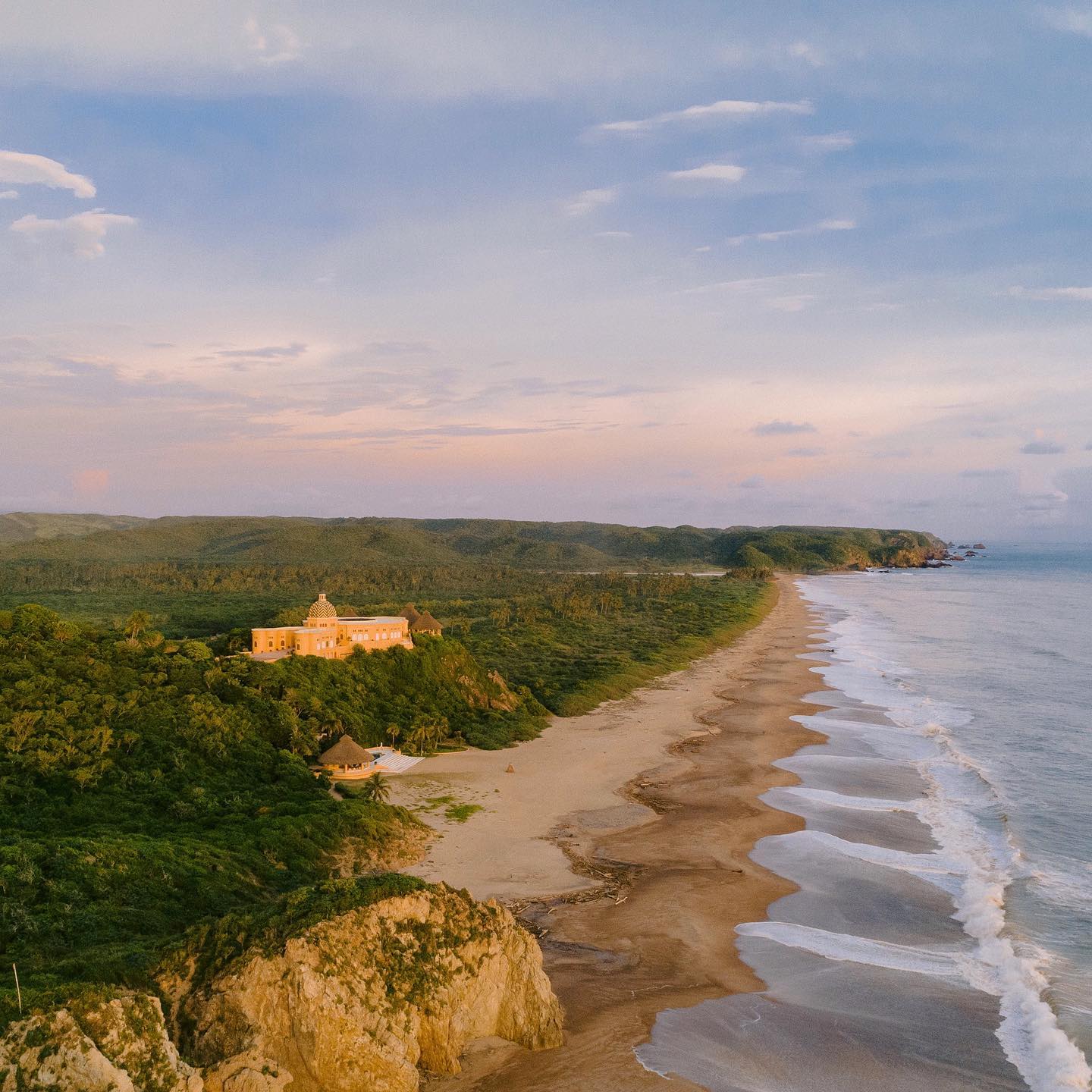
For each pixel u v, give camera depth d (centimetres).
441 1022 3544
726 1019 3938
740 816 6769
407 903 3778
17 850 4616
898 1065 3609
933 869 5688
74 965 3528
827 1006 4066
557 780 7744
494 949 3806
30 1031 2797
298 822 5856
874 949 4638
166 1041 3014
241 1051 3180
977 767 7969
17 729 6350
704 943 4684
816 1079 3512
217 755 6962
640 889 5419
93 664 7806
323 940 3434
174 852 5012
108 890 4447
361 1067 3241
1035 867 5650
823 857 5903
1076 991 4153
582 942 4703
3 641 7738
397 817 6394
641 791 7450
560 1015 3869
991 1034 3828
